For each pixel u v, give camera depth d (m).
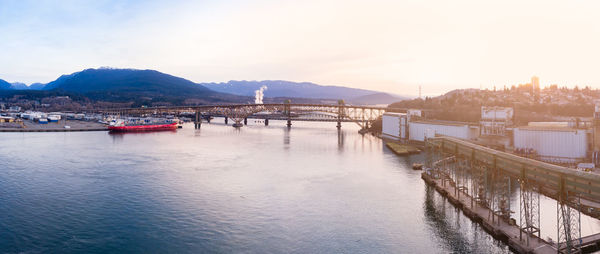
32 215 82.19
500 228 69.25
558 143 133.38
